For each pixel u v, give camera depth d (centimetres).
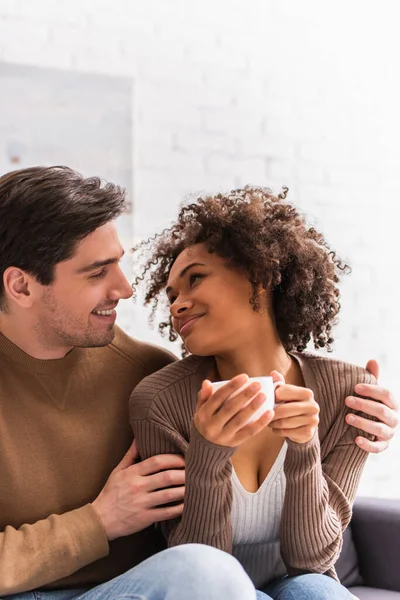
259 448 154
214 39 278
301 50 290
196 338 152
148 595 129
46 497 156
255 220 153
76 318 157
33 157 252
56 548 145
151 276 177
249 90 282
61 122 255
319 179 291
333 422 157
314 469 142
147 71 268
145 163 268
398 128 301
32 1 253
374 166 299
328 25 293
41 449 157
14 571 143
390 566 194
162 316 267
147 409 155
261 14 284
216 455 134
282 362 159
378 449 155
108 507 149
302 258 156
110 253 157
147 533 166
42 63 254
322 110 292
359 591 191
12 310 158
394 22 301
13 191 156
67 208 153
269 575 160
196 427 135
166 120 271
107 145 261
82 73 258
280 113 286
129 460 158
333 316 165
